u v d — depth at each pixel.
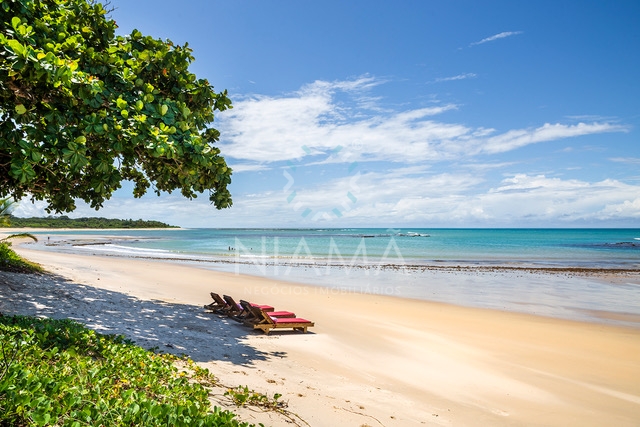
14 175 7.13
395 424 6.13
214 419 4.32
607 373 9.66
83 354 6.27
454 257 46.31
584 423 6.98
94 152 8.56
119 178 8.35
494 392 8.19
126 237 104.50
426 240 98.94
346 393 7.31
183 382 5.89
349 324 13.60
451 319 14.95
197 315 13.38
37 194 11.84
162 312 13.13
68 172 10.41
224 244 72.88
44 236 92.88
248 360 8.81
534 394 8.20
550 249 63.44
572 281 26.27
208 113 11.42
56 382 4.34
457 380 8.76
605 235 151.62
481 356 10.61
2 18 8.17
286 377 7.84
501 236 135.00
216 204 10.46
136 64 9.70
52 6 9.85
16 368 4.27
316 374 8.34
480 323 14.44
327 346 10.75
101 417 3.85
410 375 8.89
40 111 7.89
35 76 7.16
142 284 19.91
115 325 10.45
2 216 17.31
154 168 10.40
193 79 10.89
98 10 10.10
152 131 8.14
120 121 8.25
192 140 8.72
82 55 8.86
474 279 26.86
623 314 16.50
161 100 9.42
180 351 8.81
